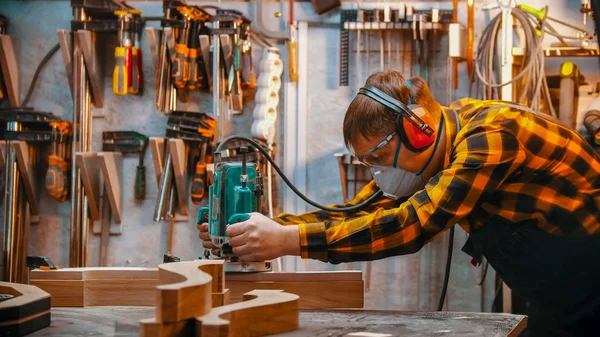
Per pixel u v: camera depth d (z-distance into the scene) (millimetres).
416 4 3924
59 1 4109
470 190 1756
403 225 1801
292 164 3967
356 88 3949
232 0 4035
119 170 4016
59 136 3928
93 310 1941
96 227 4047
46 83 4105
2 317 1482
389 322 1700
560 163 1923
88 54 3896
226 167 2139
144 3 4055
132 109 4062
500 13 3551
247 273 2100
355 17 3877
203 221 2328
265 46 4008
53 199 4078
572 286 2047
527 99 3641
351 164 3895
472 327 1615
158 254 4039
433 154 1931
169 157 3867
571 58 3791
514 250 2031
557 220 1960
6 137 3902
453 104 2127
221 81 3826
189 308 1313
